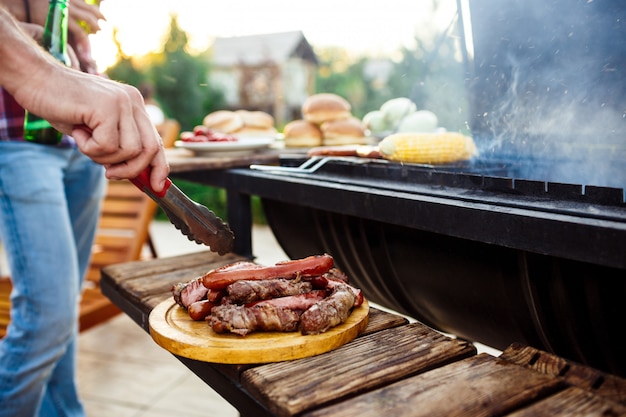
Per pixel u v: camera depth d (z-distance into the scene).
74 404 1.94
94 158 0.96
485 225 0.97
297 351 0.91
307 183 1.37
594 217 0.87
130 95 0.97
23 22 1.62
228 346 0.92
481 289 1.22
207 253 1.68
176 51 9.35
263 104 12.68
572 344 1.11
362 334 1.03
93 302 2.56
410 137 1.44
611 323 1.02
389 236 1.37
